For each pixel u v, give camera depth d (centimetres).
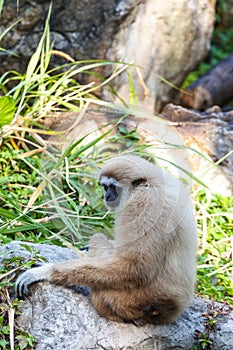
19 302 785
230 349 806
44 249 877
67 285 781
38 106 1124
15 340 757
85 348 752
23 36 1248
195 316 820
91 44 1306
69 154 1077
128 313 764
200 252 1025
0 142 1100
